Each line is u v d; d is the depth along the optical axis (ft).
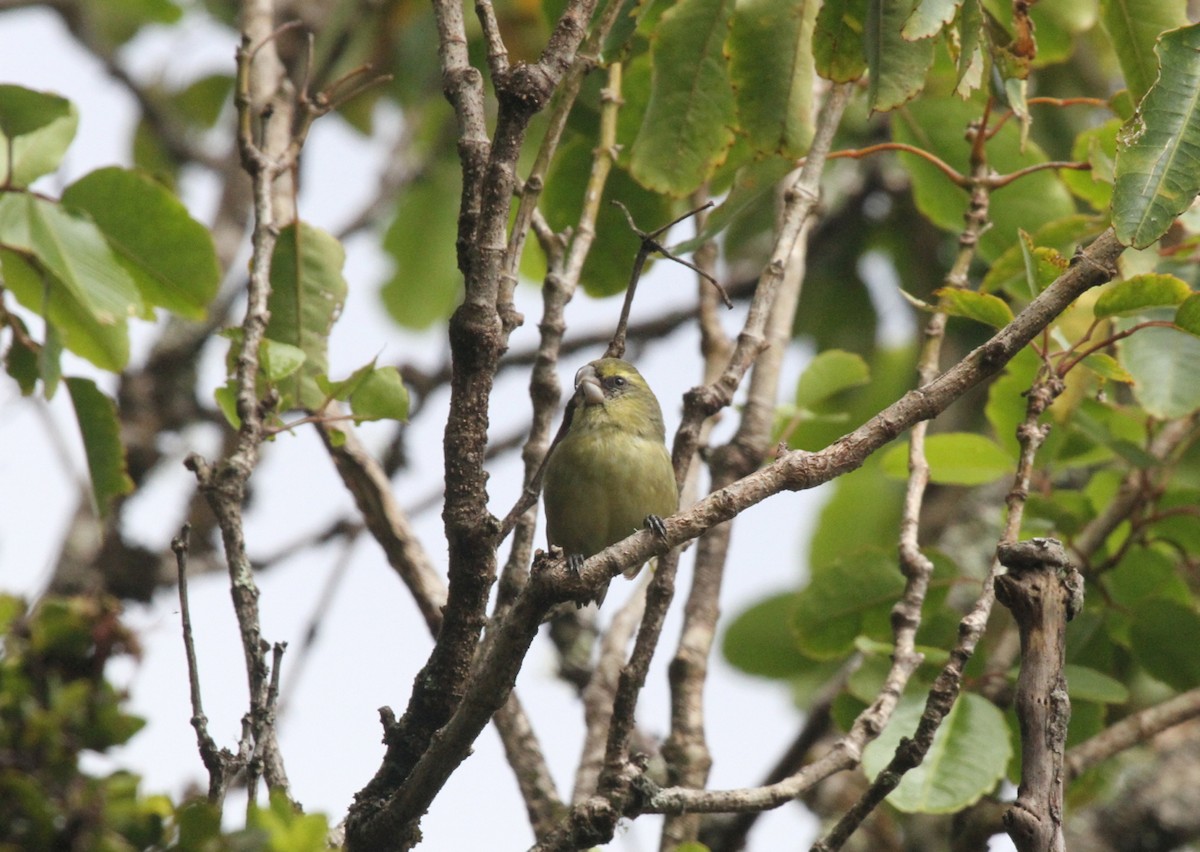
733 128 29.35
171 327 46.14
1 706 17.07
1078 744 33.60
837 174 46.85
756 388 32.22
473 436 21.25
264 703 22.34
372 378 26.94
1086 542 34.30
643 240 24.77
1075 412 33.40
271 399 25.94
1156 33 28.89
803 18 28.84
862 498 46.21
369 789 22.86
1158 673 33.91
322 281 30.19
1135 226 20.58
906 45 25.13
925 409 20.56
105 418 28.66
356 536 40.34
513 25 44.91
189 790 18.53
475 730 21.30
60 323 29.22
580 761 30.89
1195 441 39.06
